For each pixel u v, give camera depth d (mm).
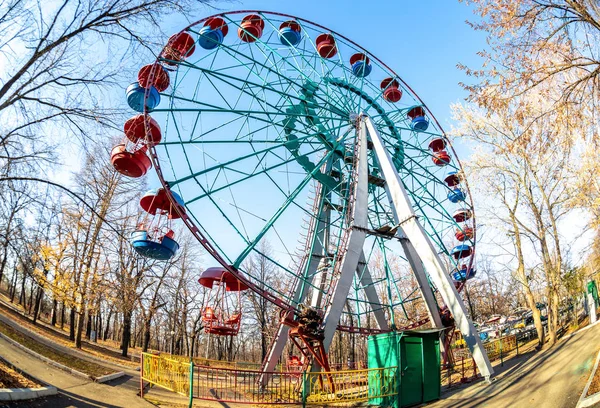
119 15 12750
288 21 26438
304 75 24969
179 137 19703
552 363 17812
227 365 33125
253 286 19688
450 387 19359
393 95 30219
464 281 28578
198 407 15359
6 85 11938
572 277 27438
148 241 18516
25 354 18156
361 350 63938
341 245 22328
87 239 27375
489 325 42719
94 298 29594
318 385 19125
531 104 14805
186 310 43156
